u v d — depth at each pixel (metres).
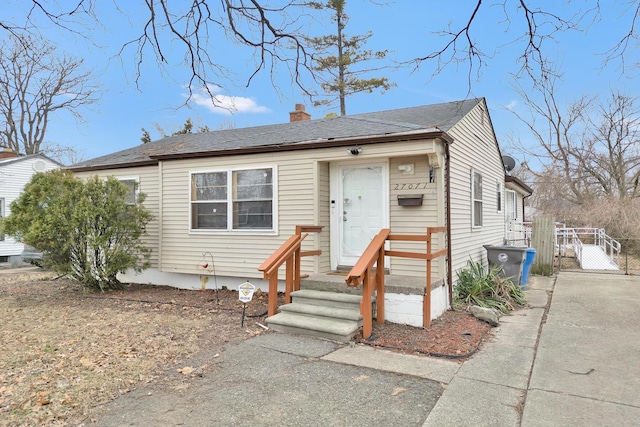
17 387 3.80
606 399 3.52
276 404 3.46
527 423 3.11
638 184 20.53
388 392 3.69
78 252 8.38
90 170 10.35
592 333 5.56
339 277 6.79
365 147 6.87
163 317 6.52
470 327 5.76
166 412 3.33
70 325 6.09
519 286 8.30
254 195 8.03
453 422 3.14
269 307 6.08
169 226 8.98
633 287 9.06
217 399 3.56
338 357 4.62
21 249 17.23
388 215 7.13
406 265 6.97
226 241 8.34
